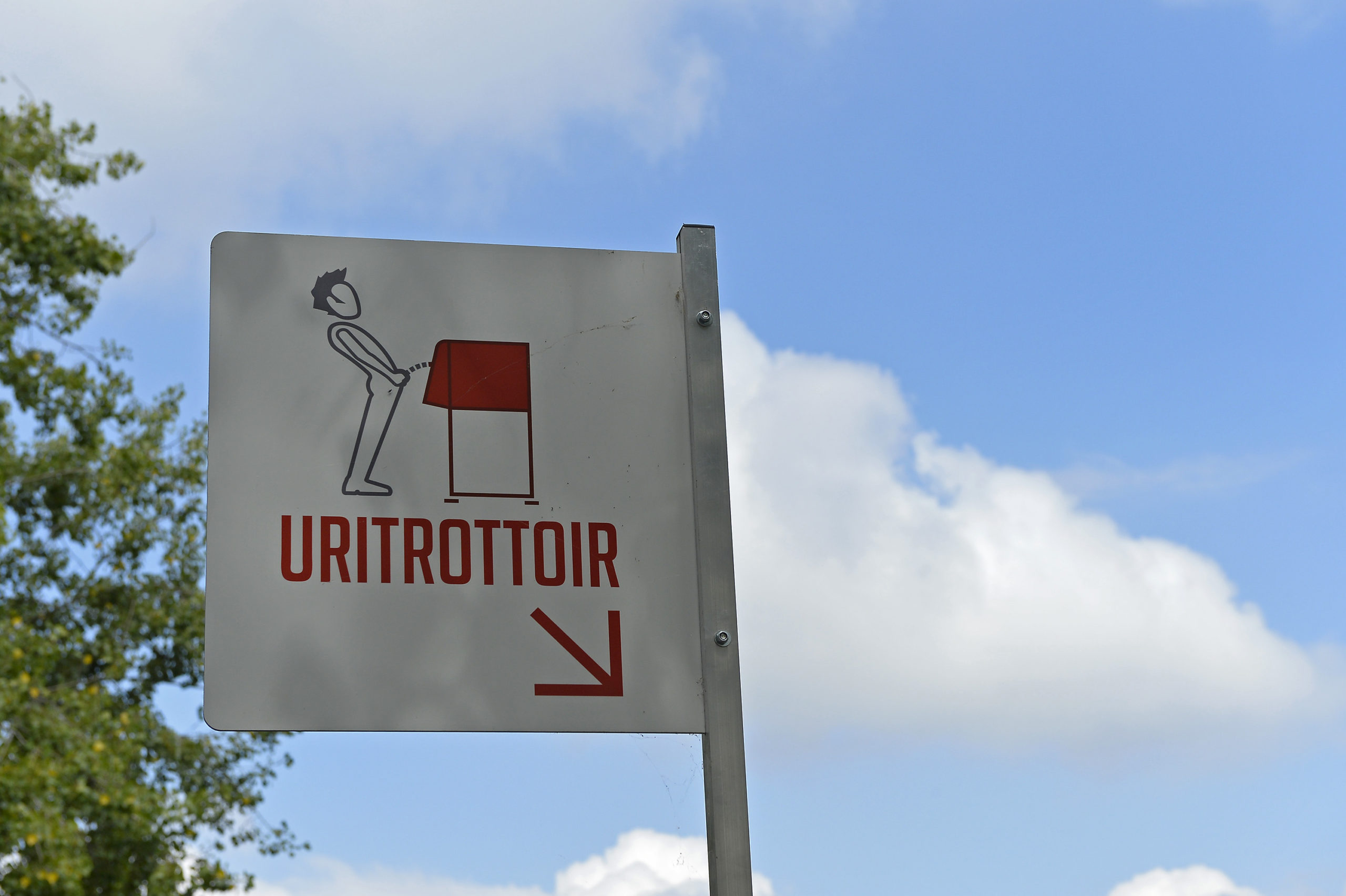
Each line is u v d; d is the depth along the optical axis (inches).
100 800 333.1
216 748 388.5
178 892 350.0
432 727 110.2
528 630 113.5
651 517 118.3
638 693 113.7
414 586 113.0
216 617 109.2
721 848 109.5
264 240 118.3
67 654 386.9
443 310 119.6
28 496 389.1
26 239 360.2
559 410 119.3
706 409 120.6
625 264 124.2
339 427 115.3
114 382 391.2
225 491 112.0
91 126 380.8
